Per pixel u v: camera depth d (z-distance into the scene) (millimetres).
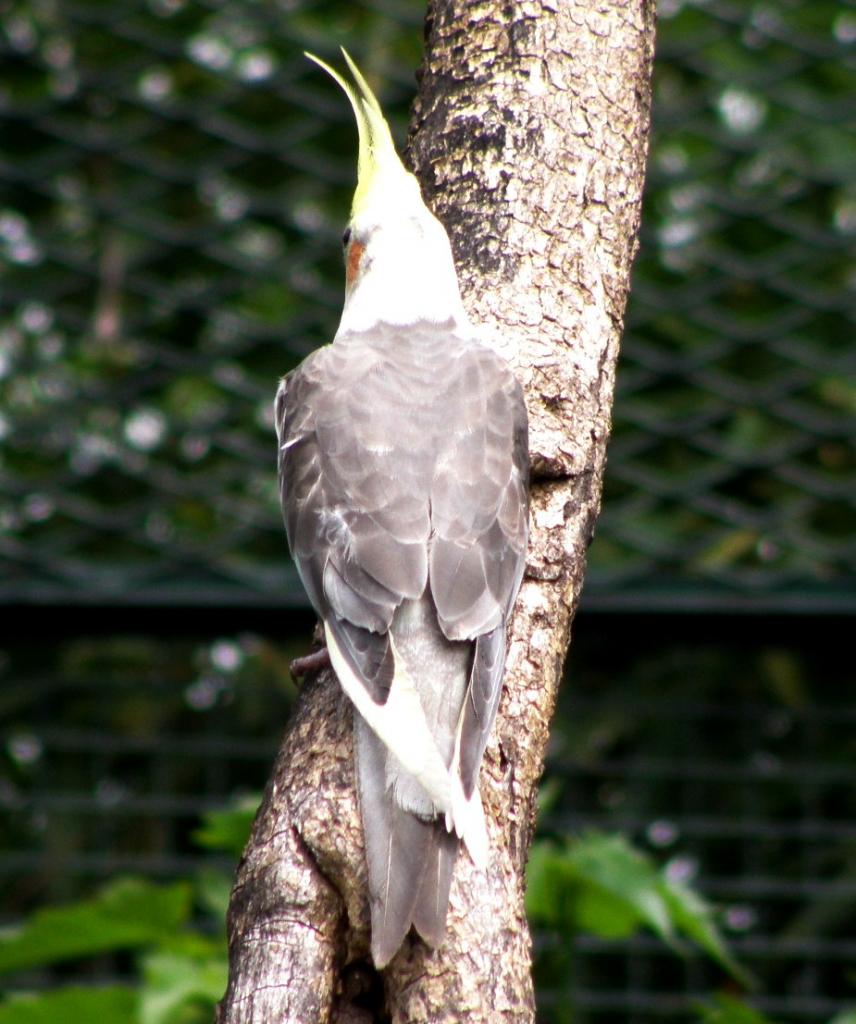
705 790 11523
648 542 10969
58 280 12625
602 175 6875
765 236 12547
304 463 6289
